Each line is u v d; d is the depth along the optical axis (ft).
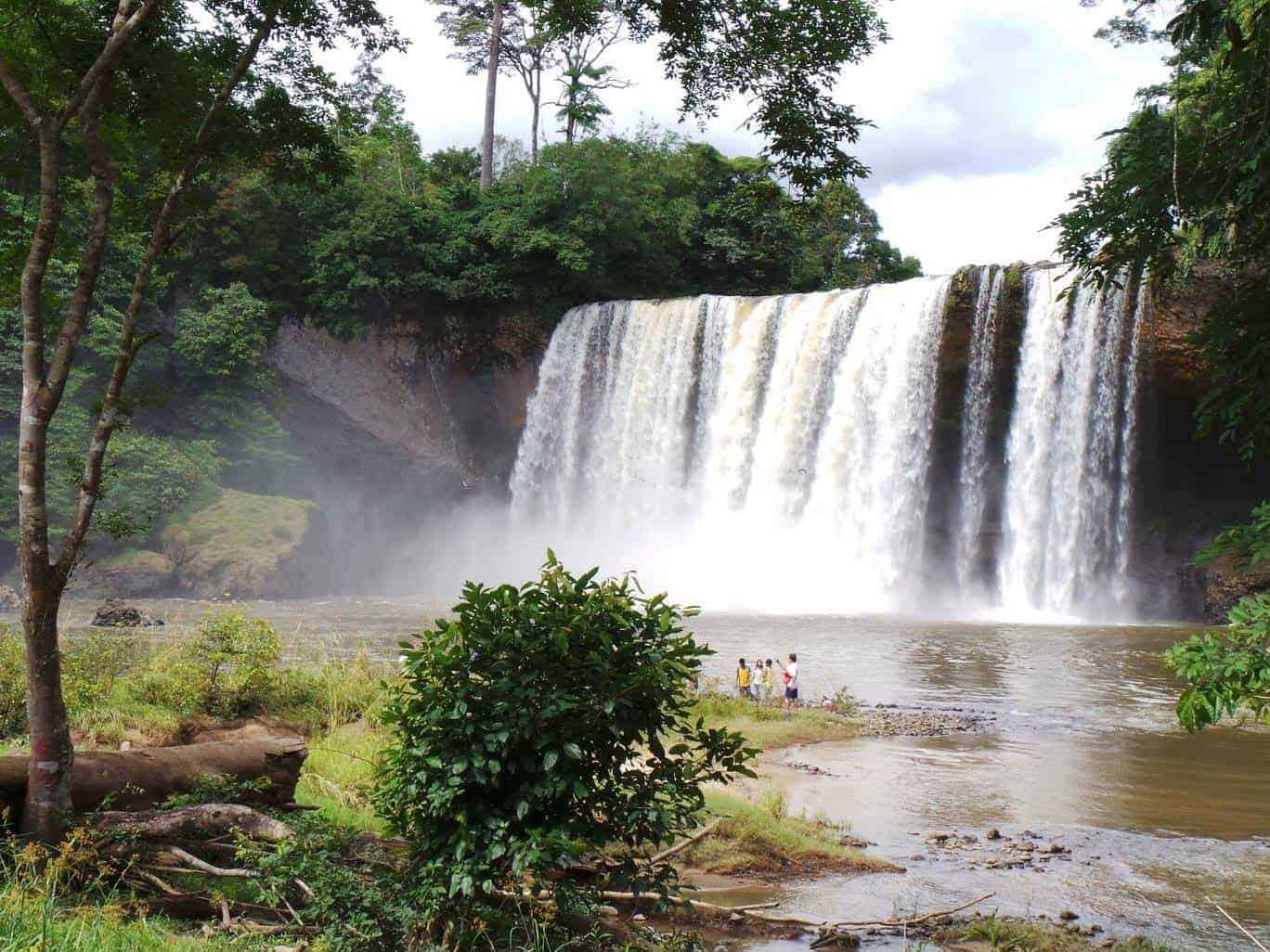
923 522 143.23
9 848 22.17
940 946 27.84
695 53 35.53
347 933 20.58
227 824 24.32
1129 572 137.28
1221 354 25.64
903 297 145.38
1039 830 41.19
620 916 26.09
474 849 21.13
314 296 167.32
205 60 31.96
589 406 174.50
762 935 28.30
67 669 45.39
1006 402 143.23
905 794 46.88
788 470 154.10
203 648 49.57
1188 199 24.99
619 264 187.62
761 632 109.91
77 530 24.76
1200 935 29.35
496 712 20.99
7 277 30.22
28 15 29.22
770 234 198.39
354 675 53.67
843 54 34.45
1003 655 94.22
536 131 215.92
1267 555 22.21
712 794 40.73
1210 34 23.59
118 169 33.09
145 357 153.58
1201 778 50.24
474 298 175.01
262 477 163.12
